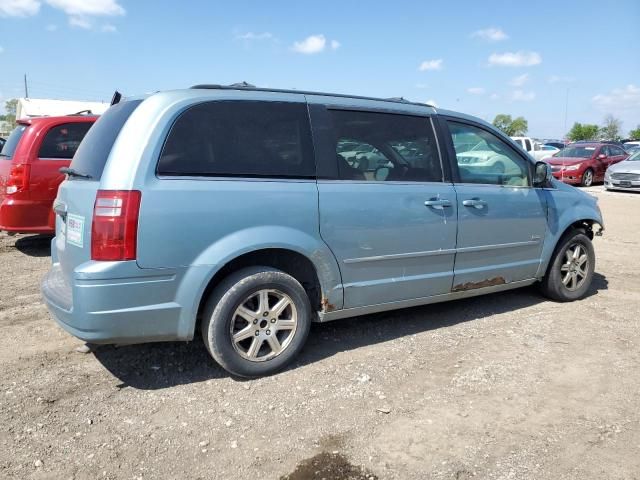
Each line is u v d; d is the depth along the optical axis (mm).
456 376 3865
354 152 4125
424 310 5293
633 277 6727
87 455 2908
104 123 3846
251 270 3674
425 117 4605
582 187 20188
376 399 3533
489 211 4785
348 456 2934
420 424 3246
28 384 3658
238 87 3854
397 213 4211
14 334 4539
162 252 3322
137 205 3246
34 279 6219
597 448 3010
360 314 4250
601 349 4367
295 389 3650
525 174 5223
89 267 3223
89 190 3383
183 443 3033
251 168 3656
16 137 7527
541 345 4441
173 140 3426
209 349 3637
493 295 5848
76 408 3375
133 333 3340
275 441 3062
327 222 3883
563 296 5559
